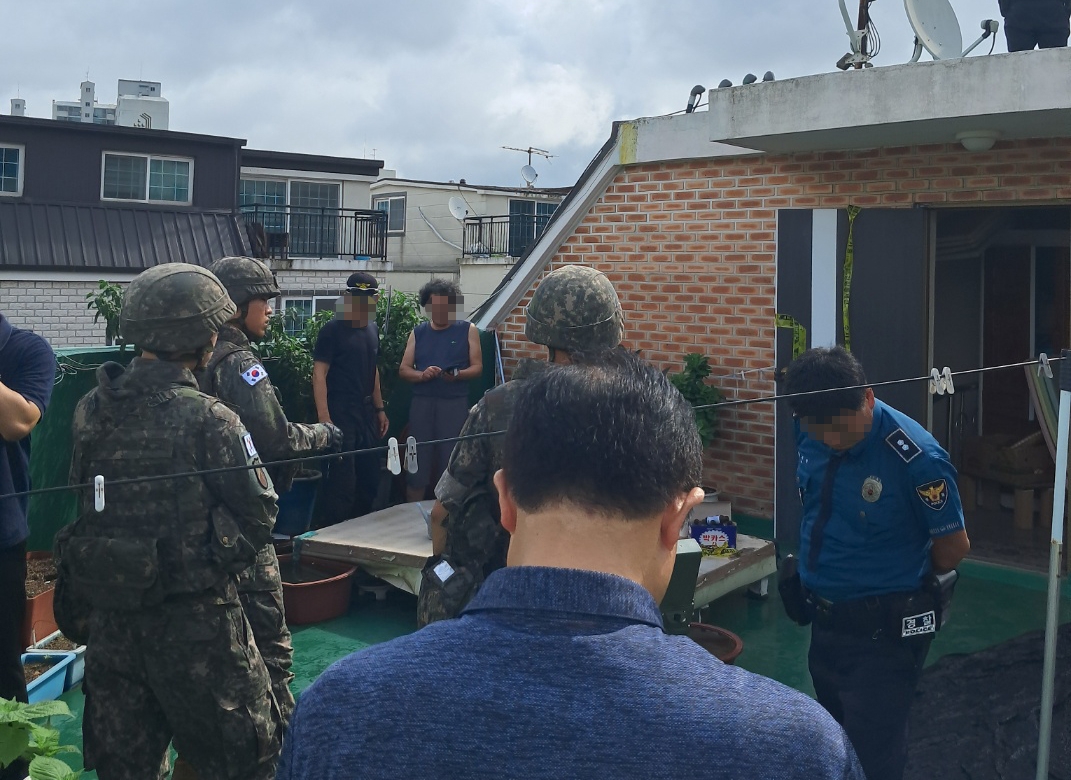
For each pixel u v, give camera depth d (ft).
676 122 22.97
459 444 9.56
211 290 9.40
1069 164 18.47
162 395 8.99
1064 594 18.47
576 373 4.05
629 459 3.72
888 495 9.48
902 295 20.24
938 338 26.61
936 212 20.51
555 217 25.08
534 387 4.01
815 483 10.02
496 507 9.49
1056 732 12.65
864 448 9.57
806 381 9.48
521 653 3.43
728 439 22.88
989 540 21.76
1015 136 18.66
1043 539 21.75
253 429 11.81
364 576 18.04
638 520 3.76
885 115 17.65
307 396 22.33
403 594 18.21
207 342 9.34
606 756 3.21
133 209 65.16
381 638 16.20
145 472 8.78
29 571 16.28
